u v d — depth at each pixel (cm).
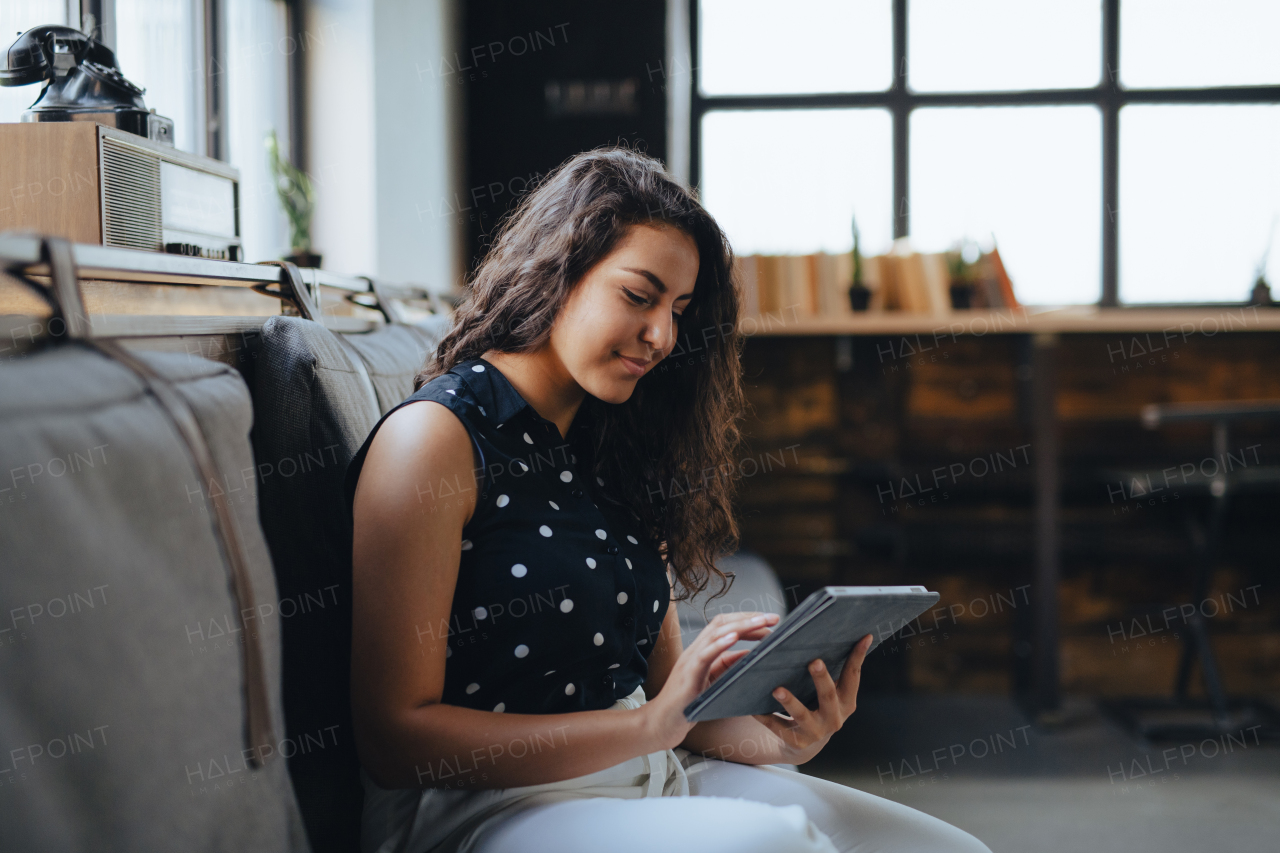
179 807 63
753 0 352
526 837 83
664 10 329
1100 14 341
